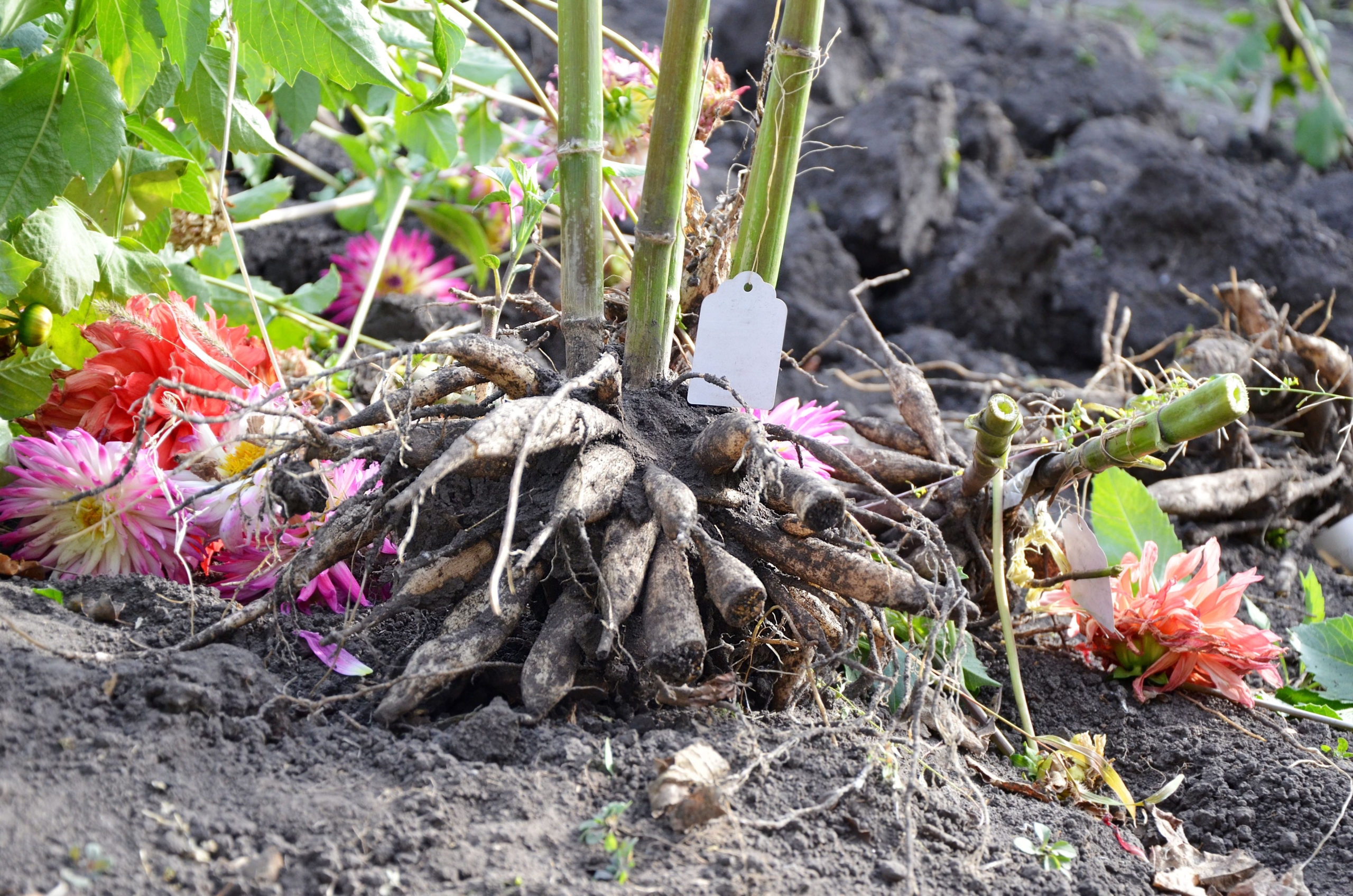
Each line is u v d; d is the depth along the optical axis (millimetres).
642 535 1248
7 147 1303
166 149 1380
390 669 1260
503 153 1760
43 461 1314
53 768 1162
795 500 1229
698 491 1265
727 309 1323
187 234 1542
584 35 1288
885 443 1476
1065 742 1316
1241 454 1716
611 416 1276
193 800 1166
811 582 1257
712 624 1270
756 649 1286
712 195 2266
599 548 1256
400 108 1601
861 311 1500
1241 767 1357
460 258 2193
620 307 1385
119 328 1351
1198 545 1667
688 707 1245
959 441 1717
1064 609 1441
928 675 1247
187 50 1300
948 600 1233
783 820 1192
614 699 1264
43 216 1325
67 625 1244
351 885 1145
